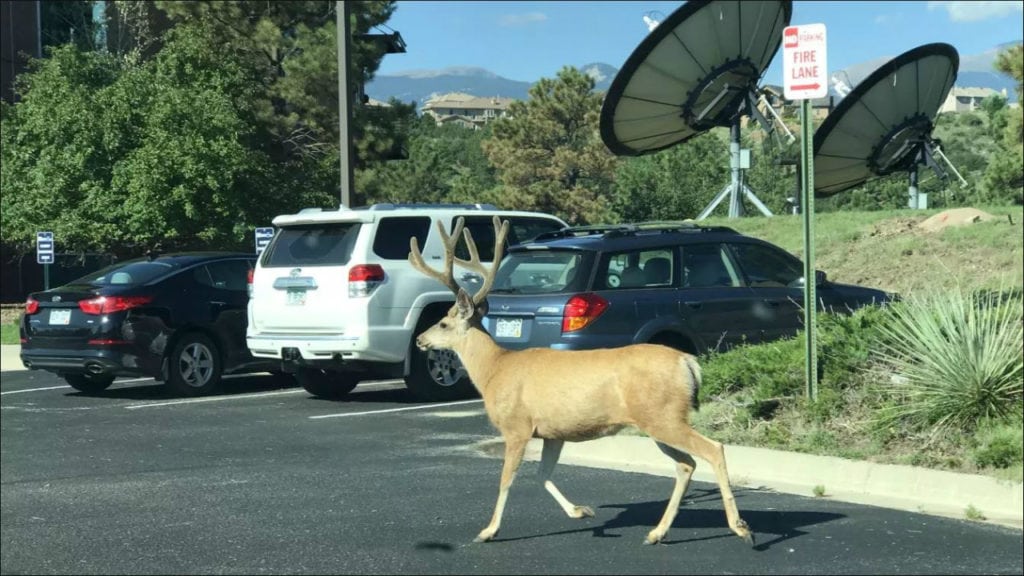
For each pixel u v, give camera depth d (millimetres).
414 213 12562
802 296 11414
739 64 29297
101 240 25766
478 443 9930
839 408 8914
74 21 37031
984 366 8195
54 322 13469
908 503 7387
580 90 61562
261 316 12750
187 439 10477
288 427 11039
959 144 63156
